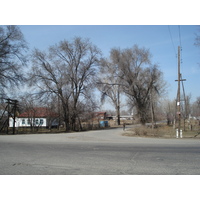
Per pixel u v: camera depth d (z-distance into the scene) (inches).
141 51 1492.4
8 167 293.9
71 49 1380.4
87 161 333.4
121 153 412.2
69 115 1464.1
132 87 1456.7
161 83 1790.1
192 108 2876.5
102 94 1662.2
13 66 1059.9
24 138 752.3
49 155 389.4
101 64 1478.8
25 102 1397.6
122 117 4512.8
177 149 467.5
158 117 2375.7
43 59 1294.3
